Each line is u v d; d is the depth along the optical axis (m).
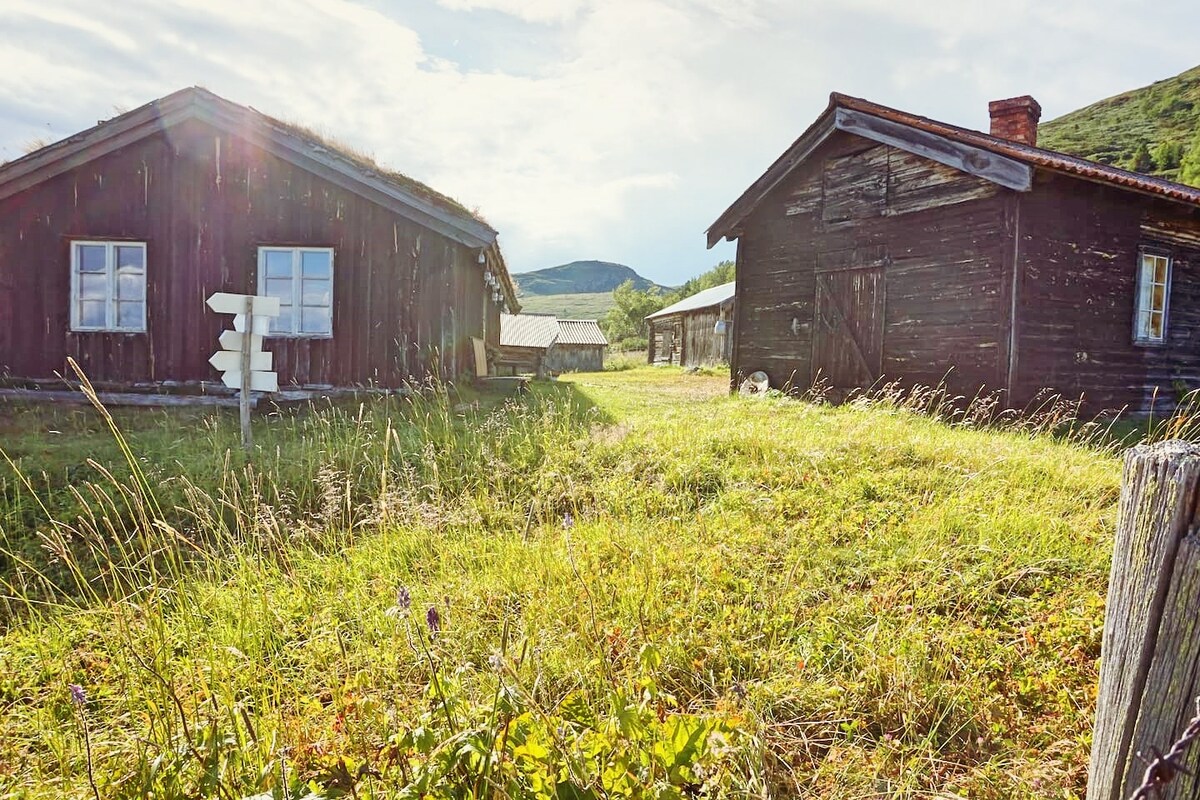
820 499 4.55
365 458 5.79
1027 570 3.38
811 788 2.15
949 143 8.37
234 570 3.67
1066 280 8.59
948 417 8.50
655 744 1.92
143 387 9.48
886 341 9.61
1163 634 1.29
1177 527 1.26
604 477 5.36
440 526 4.37
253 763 2.00
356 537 4.48
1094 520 4.05
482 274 12.11
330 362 9.59
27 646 3.07
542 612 3.08
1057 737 2.32
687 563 3.58
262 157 9.47
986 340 8.28
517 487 5.34
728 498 4.68
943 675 2.62
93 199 9.44
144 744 2.19
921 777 2.18
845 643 2.83
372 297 9.59
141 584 3.74
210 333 9.52
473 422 7.03
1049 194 8.31
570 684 2.58
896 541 3.78
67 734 2.42
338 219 9.52
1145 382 9.84
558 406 8.83
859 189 10.08
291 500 5.12
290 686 2.66
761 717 2.41
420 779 1.75
